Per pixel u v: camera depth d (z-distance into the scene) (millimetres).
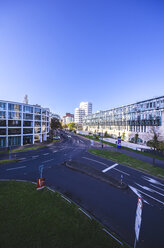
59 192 11273
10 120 33469
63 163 20000
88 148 34500
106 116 67438
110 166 19750
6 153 25938
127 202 10508
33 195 10008
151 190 12898
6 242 5809
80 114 146125
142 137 42375
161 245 6754
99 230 7012
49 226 6934
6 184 11789
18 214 7734
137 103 46031
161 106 36531
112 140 46938
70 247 5762
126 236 7156
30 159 21797
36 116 41312
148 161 23484
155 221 8547
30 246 5680
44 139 46406
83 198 10672
